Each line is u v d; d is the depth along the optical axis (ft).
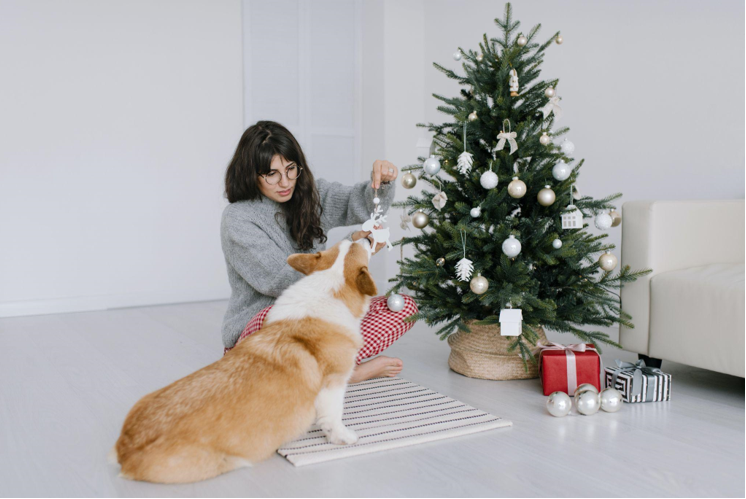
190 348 8.89
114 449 4.37
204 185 13.46
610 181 10.53
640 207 6.98
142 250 12.86
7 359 8.21
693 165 9.20
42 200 11.84
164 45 12.83
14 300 11.69
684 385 6.95
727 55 8.68
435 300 7.00
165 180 13.02
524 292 6.35
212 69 13.38
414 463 4.71
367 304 5.05
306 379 4.45
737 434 5.37
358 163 15.16
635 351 7.14
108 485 4.31
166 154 12.99
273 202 6.34
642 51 9.87
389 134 14.35
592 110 10.79
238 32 13.64
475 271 6.50
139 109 12.64
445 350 8.73
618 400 5.93
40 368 7.73
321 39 14.46
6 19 11.34
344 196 6.96
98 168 12.32
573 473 4.54
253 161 5.99
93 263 12.39
